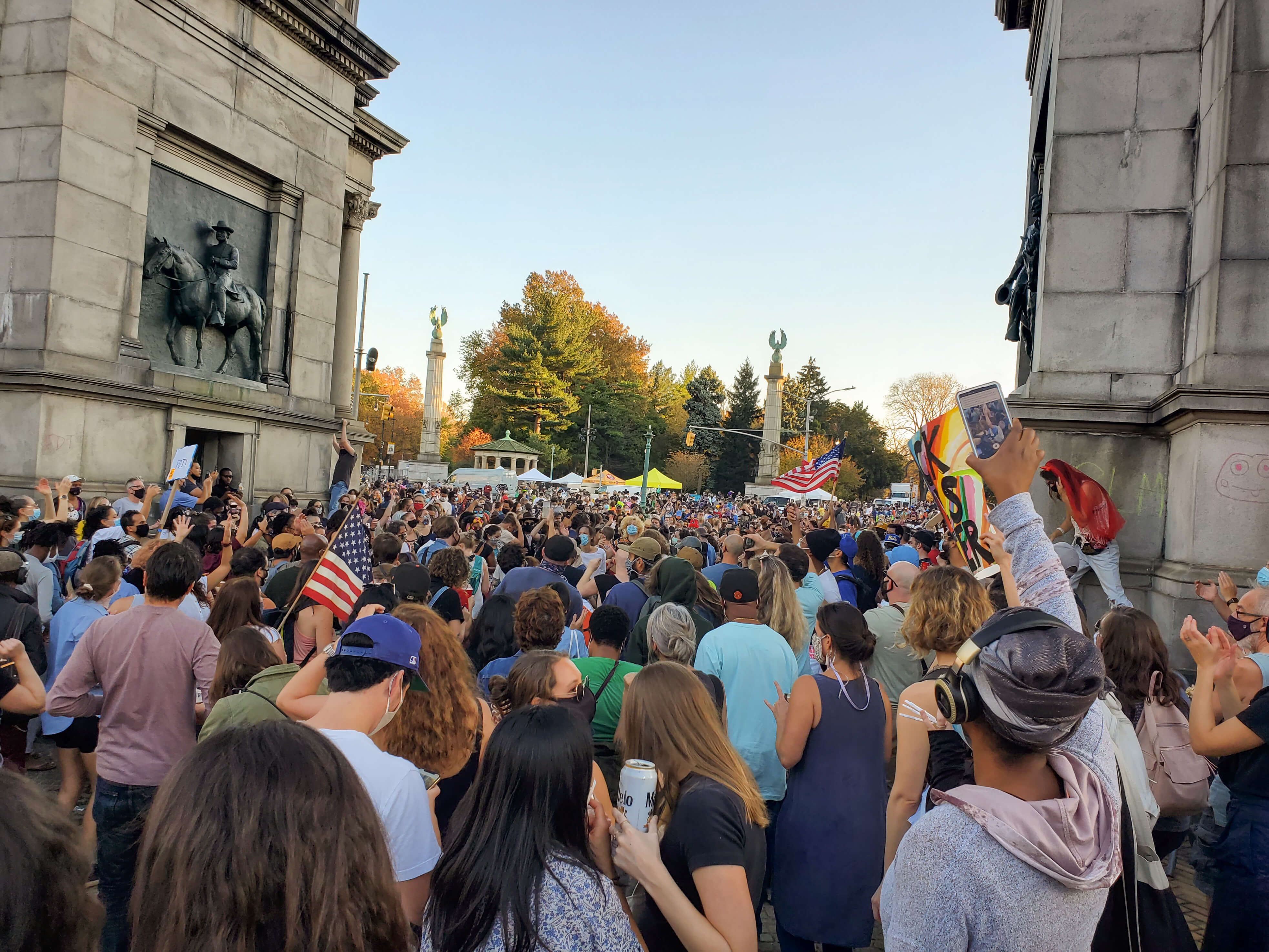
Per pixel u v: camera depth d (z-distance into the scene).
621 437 92.00
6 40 13.76
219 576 7.48
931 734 3.12
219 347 17.11
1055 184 8.94
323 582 4.86
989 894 1.64
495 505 28.20
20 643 4.12
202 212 16.70
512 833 2.05
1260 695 3.20
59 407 13.41
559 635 4.69
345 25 19.27
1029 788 1.79
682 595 6.18
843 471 90.56
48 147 13.42
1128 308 8.64
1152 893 2.86
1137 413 8.30
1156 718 3.90
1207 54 8.27
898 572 5.54
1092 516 8.07
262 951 1.46
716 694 4.05
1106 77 8.83
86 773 5.67
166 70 15.32
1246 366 7.23
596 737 4.62
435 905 2.09
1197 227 8.23
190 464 9.16
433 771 3.20
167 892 1.46
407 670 2.77
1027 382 9.26
